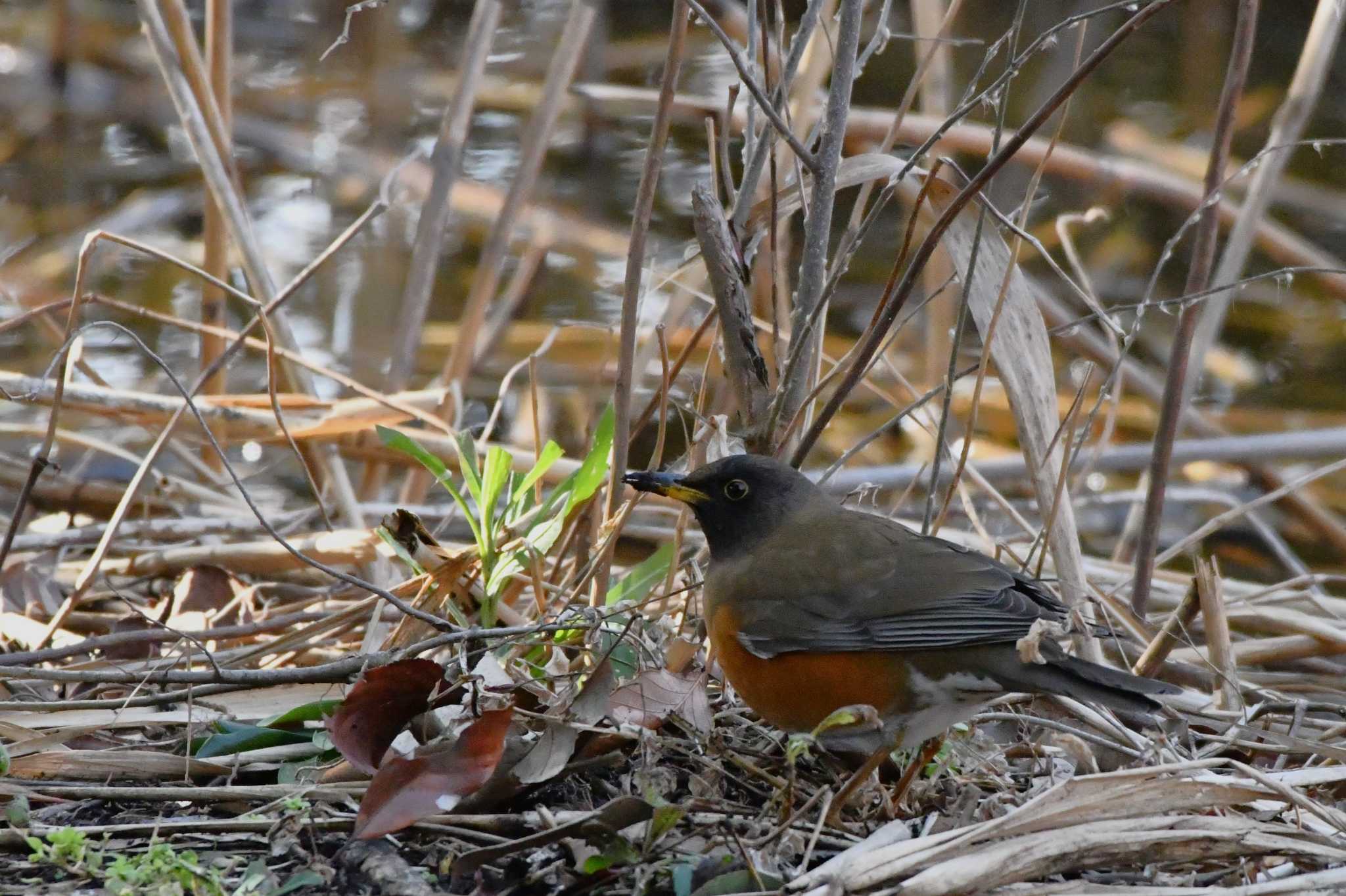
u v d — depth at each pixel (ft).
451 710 26.68
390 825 22.15
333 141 62.28
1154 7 24.22
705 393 34.99
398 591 30.63
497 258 41.19
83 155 64.95
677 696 25.49
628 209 59.57
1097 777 22.61
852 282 57.31
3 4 77.15
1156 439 32.40
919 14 41.14
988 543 35.19
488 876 22.03
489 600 29.04
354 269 55.31
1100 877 22.52
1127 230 60.29
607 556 29.27
